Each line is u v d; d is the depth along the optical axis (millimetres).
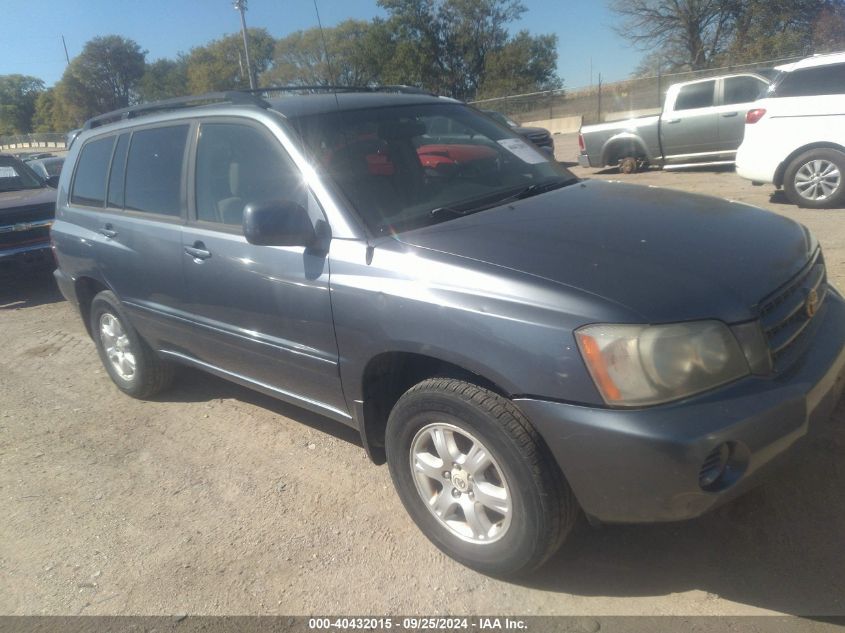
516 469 2527
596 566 2852
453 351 2627
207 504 3631
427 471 2918
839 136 8016
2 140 59875
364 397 3121
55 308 7938
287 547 3203
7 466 4246
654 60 34094
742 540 2891
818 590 2598
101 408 4977
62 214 5152
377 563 3027
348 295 2967
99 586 3080
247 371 3844
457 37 37906
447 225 3062
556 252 2678
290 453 4051
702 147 12328
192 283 3850
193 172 3893
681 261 2586
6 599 3059
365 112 3736
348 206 3121
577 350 2350
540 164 4004
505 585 2814
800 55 25469
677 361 2287
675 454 2225
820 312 2902
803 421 2424
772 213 3297
